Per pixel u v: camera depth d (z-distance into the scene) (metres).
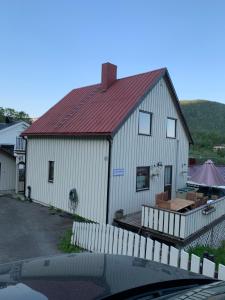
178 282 3.14
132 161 14.61
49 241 11.23
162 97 16.56
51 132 16.16
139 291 2.82
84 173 14.66
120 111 14.22
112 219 13.58
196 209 11.24
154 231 11.22
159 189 16.62
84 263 3.40
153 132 15.99
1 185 21.53
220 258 10.21
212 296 2.23
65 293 2.59
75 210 15.09
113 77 17.75
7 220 14.20
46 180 17.33
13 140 33.62
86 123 14.80
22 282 2.79
